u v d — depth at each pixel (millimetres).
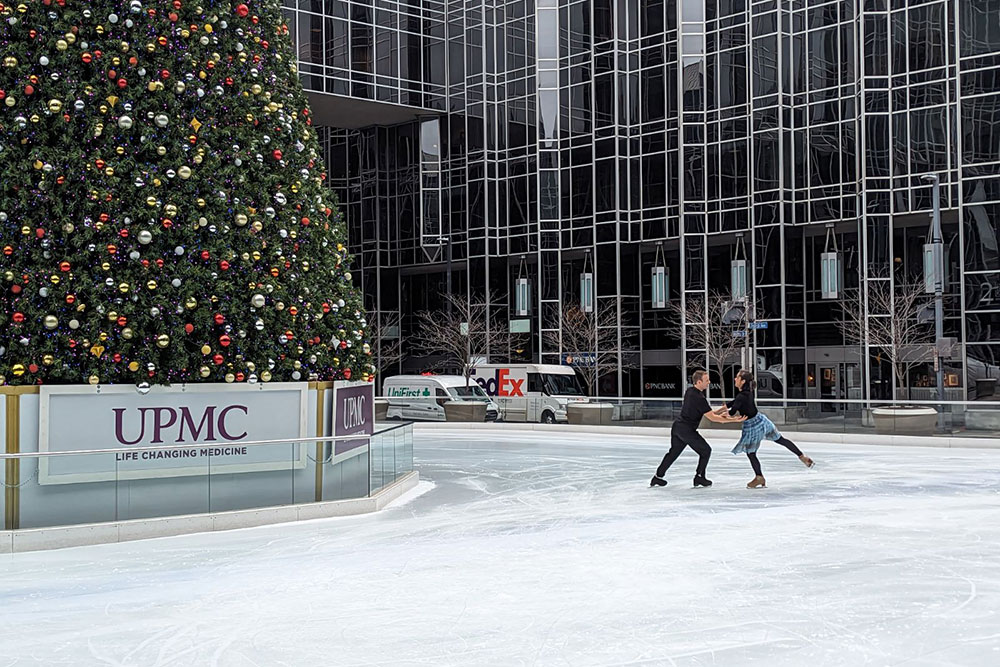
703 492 14922
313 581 8891
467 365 44719
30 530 10852
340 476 13484
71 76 11438
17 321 11141
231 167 12422
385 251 52812
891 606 7555
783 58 41406
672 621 7172
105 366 11609
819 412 26047
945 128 37875
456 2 50531
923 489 15047
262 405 12945
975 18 36094
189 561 10000
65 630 7195
